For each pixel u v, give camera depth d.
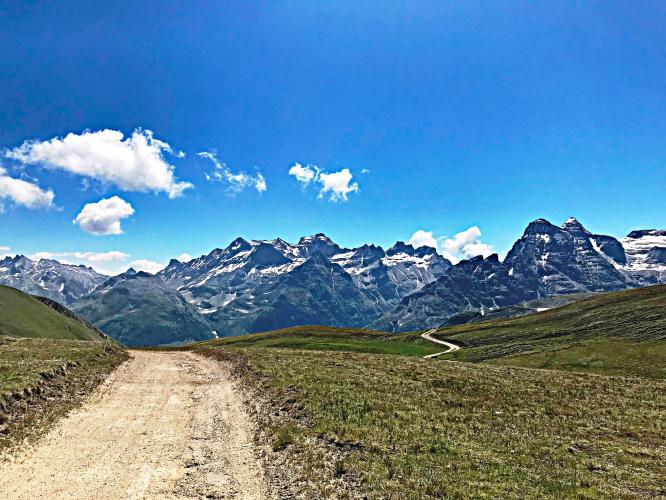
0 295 139.12
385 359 58.62
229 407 32.62
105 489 17.86
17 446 21.83
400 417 27.47
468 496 16.88
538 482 18.58
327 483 18.28
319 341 140.88
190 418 29.45
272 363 49.50
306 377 39.03
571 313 166.62
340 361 53.25
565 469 20.30
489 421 28.27
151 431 26.14
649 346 95.31
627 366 86.06
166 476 19.48
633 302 155.88
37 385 31.66
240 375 45.72
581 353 98.38
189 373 50.06
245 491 18.19
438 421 27.33
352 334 174.75
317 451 21.47
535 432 26.42
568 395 37.91
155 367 54.59
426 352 124.81
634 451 23.45
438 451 21.80
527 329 157.25
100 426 26.75
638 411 32.88
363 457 20.52
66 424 26.58
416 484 17.86
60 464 20.22
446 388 38.38
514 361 102.00
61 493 17.28
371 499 16.69
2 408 25.62
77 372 41.62
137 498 17.19
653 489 18.34
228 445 23.91
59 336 138.12
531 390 39.31
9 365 37.72
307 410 28.09
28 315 138.12
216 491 18.11
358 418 26.56
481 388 39.00
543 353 104.00
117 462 20.88
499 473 19.34
